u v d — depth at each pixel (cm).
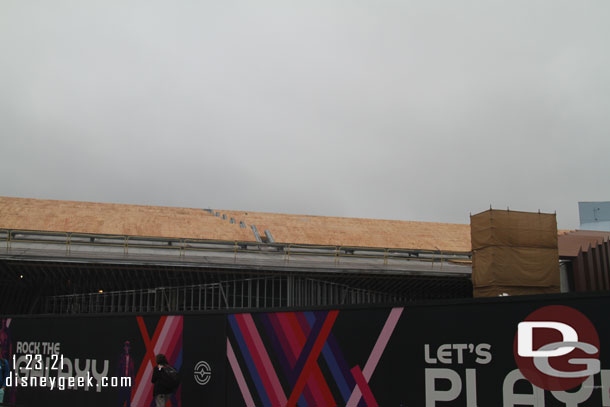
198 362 1183
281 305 3008
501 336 804
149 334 1270
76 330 1409
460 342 844
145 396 1252
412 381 886
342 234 4156
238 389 1117
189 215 4106
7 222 3478
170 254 3142
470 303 839
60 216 3691
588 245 3181
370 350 941
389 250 3672
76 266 2789
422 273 3212
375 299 3356
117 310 3044
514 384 784
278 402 1052
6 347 1562
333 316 995
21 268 2805
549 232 2880
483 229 2836
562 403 738
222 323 1161
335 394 974
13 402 1514
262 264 2995
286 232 4025
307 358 1020
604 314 713
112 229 3566
